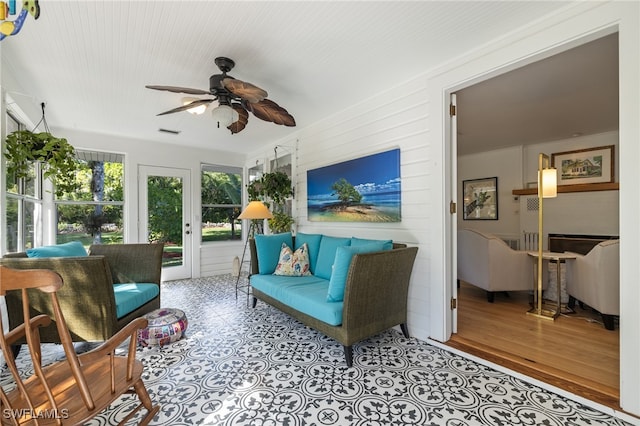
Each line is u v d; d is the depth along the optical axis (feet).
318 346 7.76
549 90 9.77
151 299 8.97
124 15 5.74
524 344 7.61
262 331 8.78
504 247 11.23
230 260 18.06
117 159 14.82
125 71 8.02
